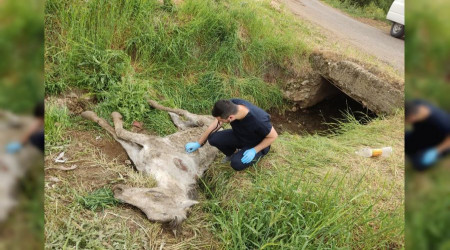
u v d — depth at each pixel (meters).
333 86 6.21
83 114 3.54
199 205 2.77
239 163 2.95
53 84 3.79
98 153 3.15
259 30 5.80
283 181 2.92
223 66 5.32
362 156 3.52
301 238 2.28
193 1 5.27
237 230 2.34
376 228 2.52
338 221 2.46
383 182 3.10
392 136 4.14
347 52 6.10
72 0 4.30
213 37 5.29
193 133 3.46
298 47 5.91
